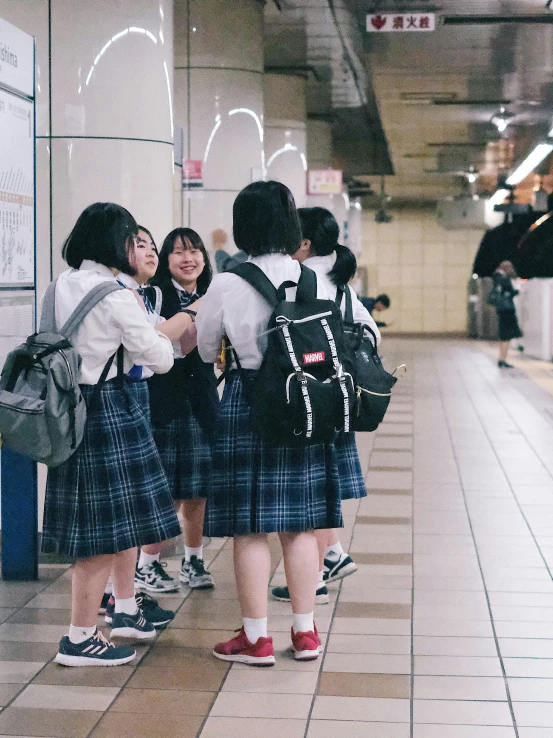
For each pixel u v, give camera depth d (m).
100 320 3.48
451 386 14.06
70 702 3.31
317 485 3.64
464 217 29.05
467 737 3.03
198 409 4.46
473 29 11.46
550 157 21.19
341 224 19.89
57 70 5.58
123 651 3.68
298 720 3.16
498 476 7.39
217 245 10.09
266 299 3.51
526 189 27.20
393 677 3.53
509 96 15.72
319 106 17.16
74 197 5.63
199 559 4.70
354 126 19.03
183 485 4.46
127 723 3.14
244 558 3.65
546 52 12.63
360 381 3.94
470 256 34.28
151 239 4.25
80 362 3.45
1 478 4.72
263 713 3.21
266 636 3.67
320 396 3.37
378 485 7.05
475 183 28.02
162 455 4.45
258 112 10.26
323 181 16.36
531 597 4.46
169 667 3.64
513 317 17.06
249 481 3.56
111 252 3.61
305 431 3.37
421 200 32.97
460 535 5.61
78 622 3.64
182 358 4.42
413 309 34.62
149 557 4.61
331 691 3.40
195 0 9.91
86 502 3.52
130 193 5.68
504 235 23.62
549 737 3.03
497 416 10.81
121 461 3.55
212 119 10.00
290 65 14.02
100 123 5.62
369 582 4.71
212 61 9.97
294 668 3.62
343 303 4.12
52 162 5.61
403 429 9.84
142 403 3.80
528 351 20.31
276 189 3.61
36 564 4.75
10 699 3.33
